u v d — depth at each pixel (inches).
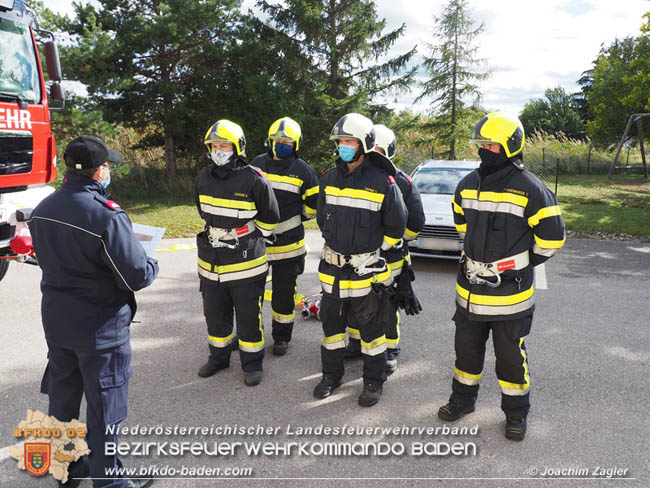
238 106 544.7
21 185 194.7
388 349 149.1
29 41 203.9
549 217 104.0
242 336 139.5
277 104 538.6
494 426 120.5
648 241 342.0
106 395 87.0
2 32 190.7
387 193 122.6
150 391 136.3
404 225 126.6
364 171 123.5
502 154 104.9
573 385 139.6
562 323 187.8
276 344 162.1
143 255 87.5
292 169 155.2
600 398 132.5
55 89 218.1
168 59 521.7
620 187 652.1
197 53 519.5
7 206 185.5
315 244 331.0
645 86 663.8
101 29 458.3
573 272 261.4
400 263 143.0
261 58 566.3
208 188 133.3
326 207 127.6
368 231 123.8
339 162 126.4
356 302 126.7
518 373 113.0
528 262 110.2
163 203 484.1
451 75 747.4
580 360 155.7
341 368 136.9
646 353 161.2
